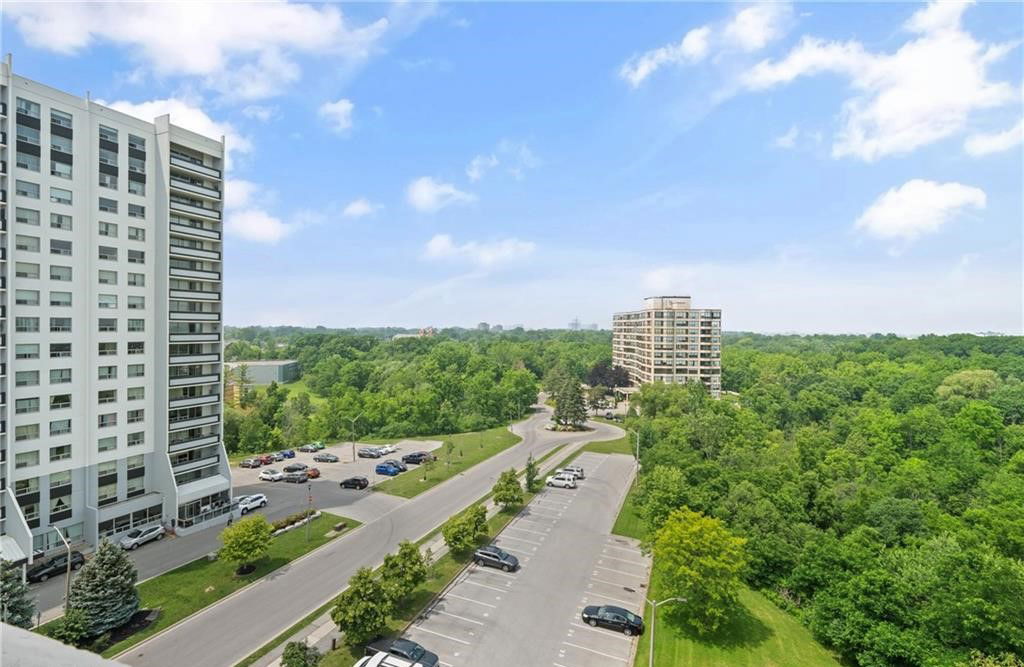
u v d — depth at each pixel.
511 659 37.12
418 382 144.38
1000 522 48.09
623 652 38.38
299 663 32.72
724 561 40.12
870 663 37.47
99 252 52.97
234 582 46.12
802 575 45.38
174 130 58.38
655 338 156.75
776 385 127.38
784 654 39.56
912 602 39.88
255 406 117.94
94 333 52.59
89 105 52.16
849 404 118.81
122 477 55.03
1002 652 34.88
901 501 54.06
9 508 46.34
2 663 3.87
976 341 180.75
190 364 60.66
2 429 46.16
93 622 37.28
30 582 45.34
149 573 47.41
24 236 47.72
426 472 80.94
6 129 46.53
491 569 50.19
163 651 36.69
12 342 46.81
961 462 71.62
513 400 135.50
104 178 53.34
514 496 65.00
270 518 62.47
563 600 44.94
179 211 59.09
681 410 103.56
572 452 97.12
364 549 53.91
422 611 42.66
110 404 53.94
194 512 59.31
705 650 39.12
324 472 83.38
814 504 56.78
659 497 55.28
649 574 49.81
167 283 57.53
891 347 194.75
